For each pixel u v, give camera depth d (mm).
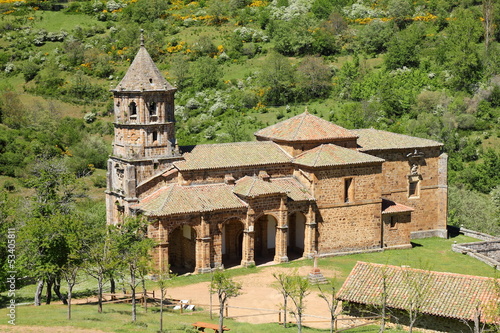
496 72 155500
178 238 77250
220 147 80125
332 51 171500
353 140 84062
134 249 56594
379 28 173375
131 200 73562
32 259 59969
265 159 79438
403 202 89500
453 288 56156
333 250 80250
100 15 198875
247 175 78500
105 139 139750
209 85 154250
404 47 160000
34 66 166875
